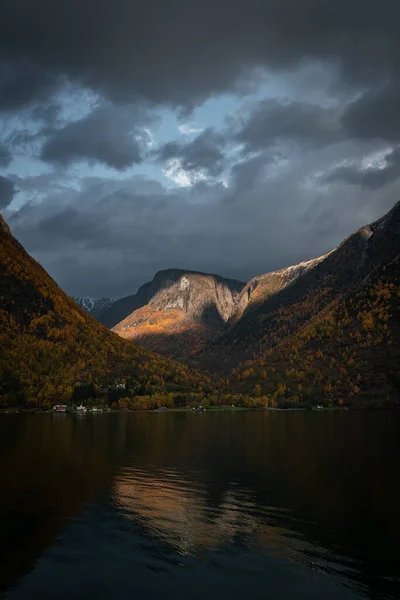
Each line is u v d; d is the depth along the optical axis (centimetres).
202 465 8450
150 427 15738
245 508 5597
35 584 3622
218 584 3616
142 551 4256
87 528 4847
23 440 11806
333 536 4625
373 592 3509
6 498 5981
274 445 11200
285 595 3456
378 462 8744
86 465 8369
